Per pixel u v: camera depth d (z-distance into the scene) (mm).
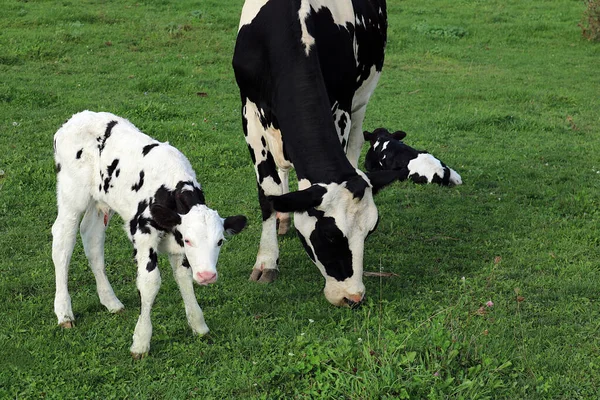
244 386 4676
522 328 5391
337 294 5582
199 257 4570
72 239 5562
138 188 5102
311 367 4797
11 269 6438
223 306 5879
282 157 6301
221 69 14672
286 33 5957
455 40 18109
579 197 8188
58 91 12422
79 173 5441
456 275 6469
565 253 6902
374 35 7480
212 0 20516
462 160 9891
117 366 4945
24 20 17078
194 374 4891
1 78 13008
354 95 7449
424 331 5117
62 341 5246
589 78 15055
